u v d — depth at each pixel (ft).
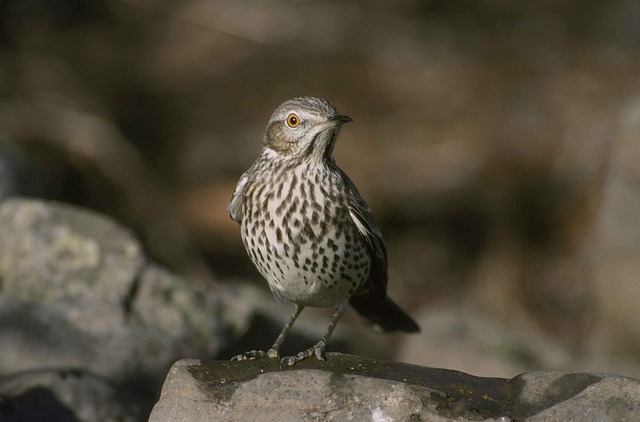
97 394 26.50
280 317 34.78
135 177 52.60
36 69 58.90
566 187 55.62
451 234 55.21
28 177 44.09
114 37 64.85
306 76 63.98
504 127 58.90
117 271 31.37
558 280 51.85
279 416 19.45
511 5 68.13
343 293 24.66
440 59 64.85
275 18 67.31
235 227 53.42
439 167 57.06
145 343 30.01
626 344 40.88
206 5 68.39
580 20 67.51
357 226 24.02
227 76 64.03
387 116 60.59
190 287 31.86
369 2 68.13
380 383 19.61
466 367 36.50
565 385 19.62
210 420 19.52
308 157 23.80
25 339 29.45
